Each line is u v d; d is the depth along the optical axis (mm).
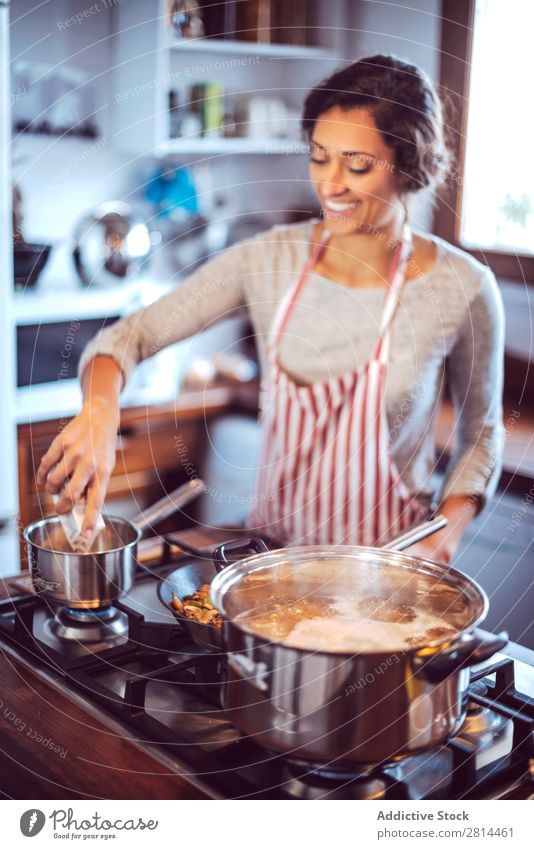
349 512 1498
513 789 688
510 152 2270
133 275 2535
